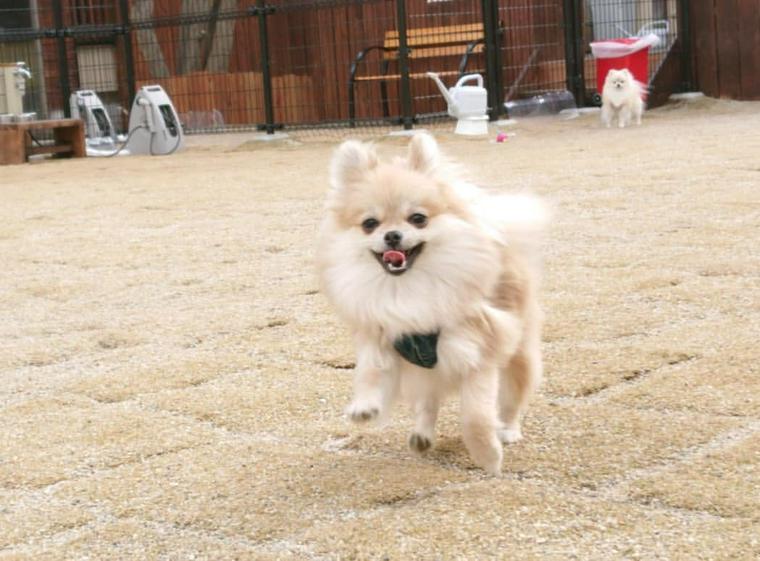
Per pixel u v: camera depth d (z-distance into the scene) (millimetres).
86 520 1844
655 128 8859
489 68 9672
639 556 1539
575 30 10727
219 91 11367
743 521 1636
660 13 11234
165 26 10445
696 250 3775
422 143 1964
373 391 1917
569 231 4277
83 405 2494
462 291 1879
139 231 5059
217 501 1872
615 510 1707
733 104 10508
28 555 1702
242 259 4207
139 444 2197
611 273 3484
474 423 1877
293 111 11266
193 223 5203
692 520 1655
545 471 1917
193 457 2100
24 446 2223
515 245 2020
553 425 2148
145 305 3523
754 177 5414
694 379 2359
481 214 1947
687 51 10961
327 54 11164
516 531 1646
